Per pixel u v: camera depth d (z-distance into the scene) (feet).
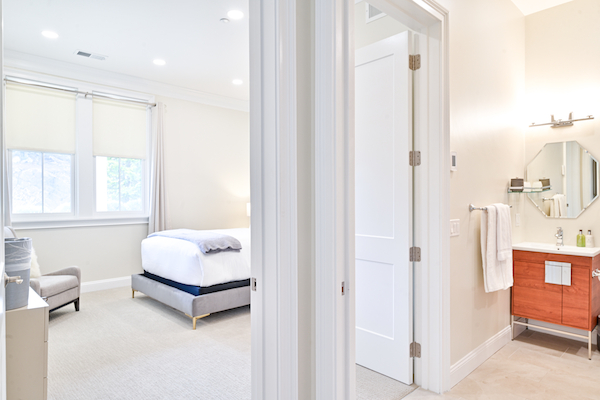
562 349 9.52
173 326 11.21
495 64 9.32
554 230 10.73
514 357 9.02
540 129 10.91
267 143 4.25
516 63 10.53
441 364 7.21
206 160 18.49
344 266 4.58
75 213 14.74
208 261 11.30
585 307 8.89
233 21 11.10
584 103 10.19
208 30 11.67
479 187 8.62
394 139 7.64
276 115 4.13
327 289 4.48
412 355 7.60
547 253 9.48
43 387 5.65
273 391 4.25
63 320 11.66
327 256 4.47
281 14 4.13
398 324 7.64
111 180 15.71
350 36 4.63
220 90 17.84
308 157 4.58
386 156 7.82
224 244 11.69
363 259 8.30
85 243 14.92
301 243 4.49
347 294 4.58
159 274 12.94
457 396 7.16
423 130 7.36
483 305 8.81
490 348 9.07
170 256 12.33
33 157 13.80
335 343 4.46
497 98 9.41
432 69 7.22
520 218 11.12
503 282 8.68
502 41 9.70
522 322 10.46
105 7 10.21
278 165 4.12
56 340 10.04
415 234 7.57
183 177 17.62
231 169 19.54
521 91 10.85
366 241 8.20
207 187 18.53
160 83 16.61
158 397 7.19
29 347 5.54
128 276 16.06
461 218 7.89
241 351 9.37
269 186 4.23
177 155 17.42
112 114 15.56
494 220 8.45
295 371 4.27
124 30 11.62
